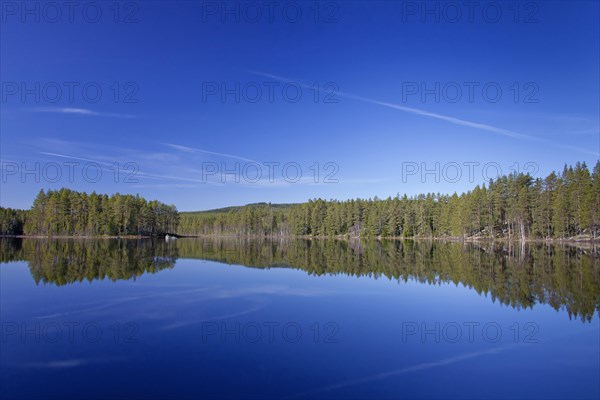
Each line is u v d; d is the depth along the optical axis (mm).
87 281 23875
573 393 9352
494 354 11906
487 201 86375
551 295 20406
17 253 44125
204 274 27859
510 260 38125
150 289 21516
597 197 67188
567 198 73500
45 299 18734
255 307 17547
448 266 33469
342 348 12203
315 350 11969
